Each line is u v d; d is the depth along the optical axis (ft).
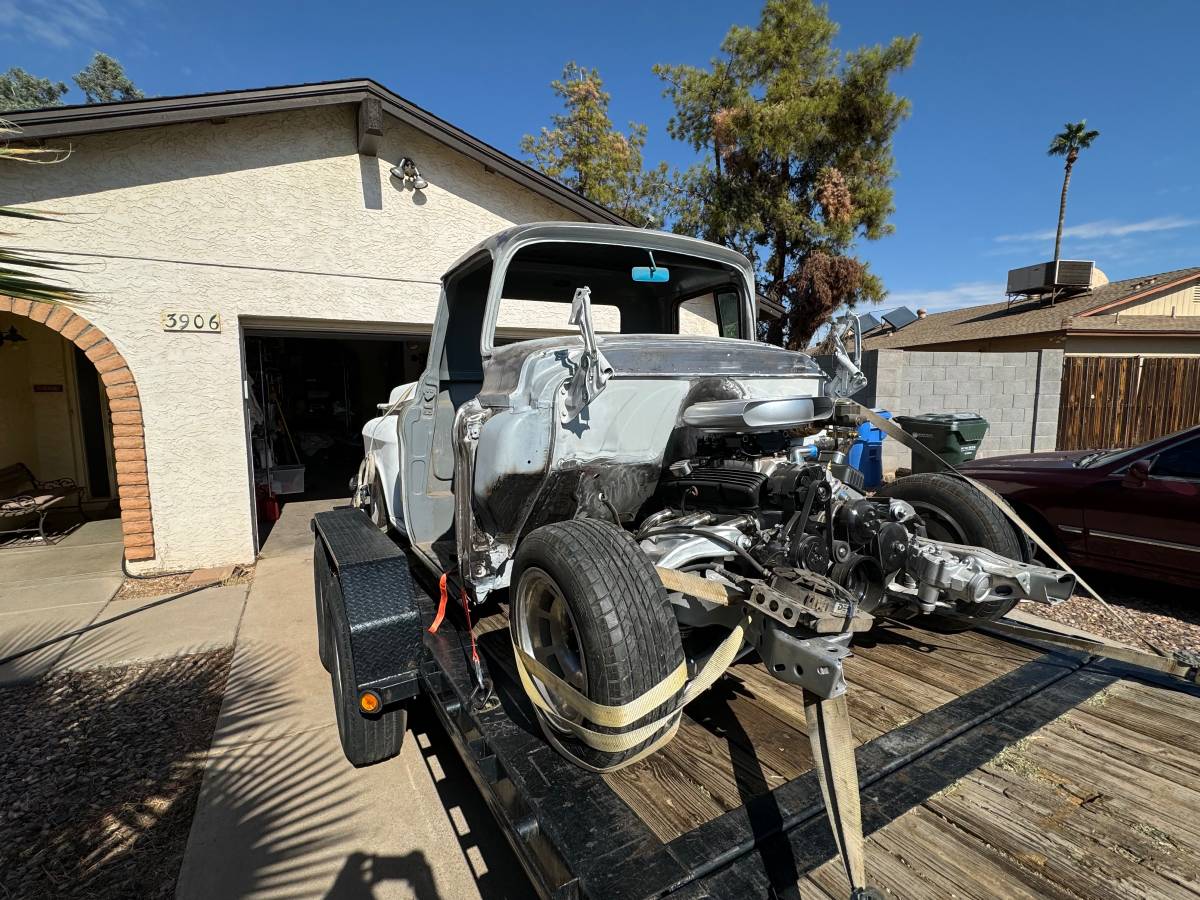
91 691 12.48
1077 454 17.21
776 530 7.00
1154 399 31.55
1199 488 13.48
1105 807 5.46
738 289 11.45
